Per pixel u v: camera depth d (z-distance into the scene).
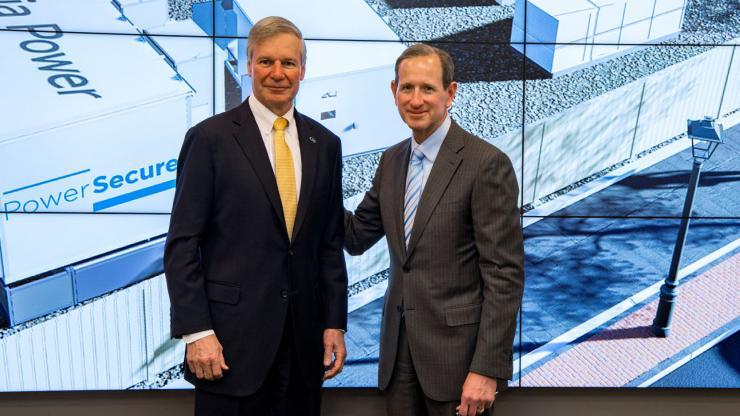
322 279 1.68
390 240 1.63
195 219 1.45
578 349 2.09
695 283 2.05
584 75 1.95
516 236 1.52
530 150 1.98
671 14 1.93
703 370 2.10
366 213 1.78
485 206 1.50
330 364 1.67
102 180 1.91
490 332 1.50
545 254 2.03
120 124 1.89
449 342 1.56
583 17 1.92
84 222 1.92
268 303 1.51
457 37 1.93
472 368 1.51
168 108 1.91
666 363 2.09
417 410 1.69
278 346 1.53
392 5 1.91
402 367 1.66
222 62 1.90
